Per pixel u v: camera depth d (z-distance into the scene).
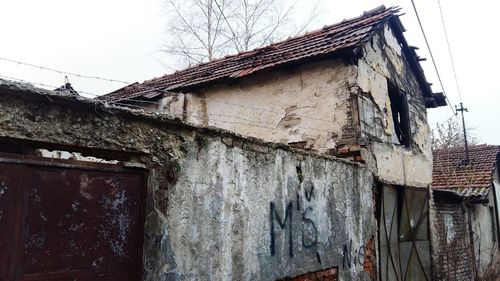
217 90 7.54
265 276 3.81
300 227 4.36
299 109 6.61
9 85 2.20
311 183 4.62
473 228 11.77
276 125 6.78
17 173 2.32
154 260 2.84
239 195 3.61
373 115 6.64
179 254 2.99
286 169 4.25
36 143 2.38
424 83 9.12
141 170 2.91
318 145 6.31
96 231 2.63
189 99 7.83
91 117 2.60
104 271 2.65
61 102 2.44
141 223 2.88
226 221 3.44
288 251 4.15
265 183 3.94
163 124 3.01
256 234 3.76
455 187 12.60
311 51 6.63
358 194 5.66
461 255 10.12
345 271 5.12
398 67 8.12
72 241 2.52
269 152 4.03
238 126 7.18
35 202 2.38
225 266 3.38
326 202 4.88
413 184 7.86
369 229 5.88
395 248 6.79
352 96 6.16
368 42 6.78
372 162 6.27
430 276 8.04
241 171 3.66
